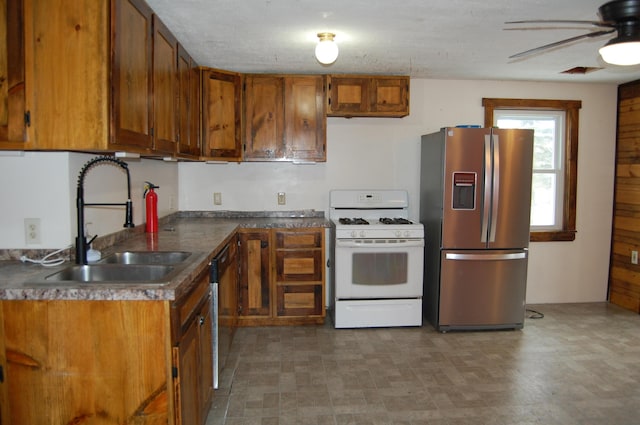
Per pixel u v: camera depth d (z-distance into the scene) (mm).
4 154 2094
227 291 2988
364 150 4234
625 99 4324
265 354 3225
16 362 1636
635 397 2635
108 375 1642
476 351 3299
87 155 2330
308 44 3014
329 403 2553
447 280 3662
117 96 1804
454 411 2471
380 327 3771
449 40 2943
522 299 3727
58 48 1726
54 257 2152
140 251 2391
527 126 4492
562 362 3111
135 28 2018
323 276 3777
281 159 3822
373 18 2521
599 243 4520
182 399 1716
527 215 3664
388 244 3682
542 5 2340
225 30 2705
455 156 3574
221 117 3621
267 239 3715
